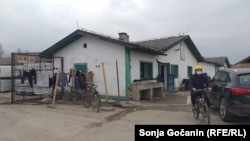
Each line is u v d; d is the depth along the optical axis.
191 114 10.99
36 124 8.91
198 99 9.35
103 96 16.17
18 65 16.36
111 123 9.34
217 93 10.03
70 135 7.73
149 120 9.82
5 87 21.73
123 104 13.33
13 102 14.39
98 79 16.41
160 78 20.22
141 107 13.05
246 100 8.51
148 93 16.31
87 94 12.91
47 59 17.73
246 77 8.86
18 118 9.76
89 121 9.62
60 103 14.17
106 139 7.32
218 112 11.42
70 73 16.22
